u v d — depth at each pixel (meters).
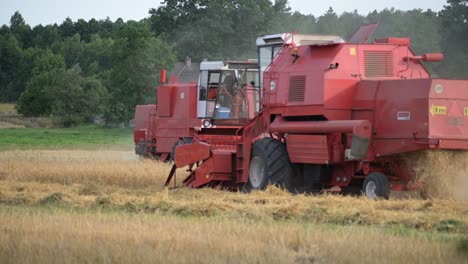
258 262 15.00
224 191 30.05
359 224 21.08
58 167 40.41
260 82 35.16
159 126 55.31
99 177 36.53
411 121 27.09
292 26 124.44
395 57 30.23
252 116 37.25
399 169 28.36
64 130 125.50
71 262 14.89
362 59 29.72
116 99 115.69
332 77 29.34
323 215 22.06
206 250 16.00
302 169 31.47
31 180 36.22
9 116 162.75
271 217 21.78
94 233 18.03
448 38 69.06
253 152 32.47
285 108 31.22
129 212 23.19
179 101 53.88
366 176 28.69
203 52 125.69
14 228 18.73
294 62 31.22
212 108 46.97
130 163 44.09
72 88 155.25
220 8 125.56
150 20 133.12
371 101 28.53
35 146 79.00
